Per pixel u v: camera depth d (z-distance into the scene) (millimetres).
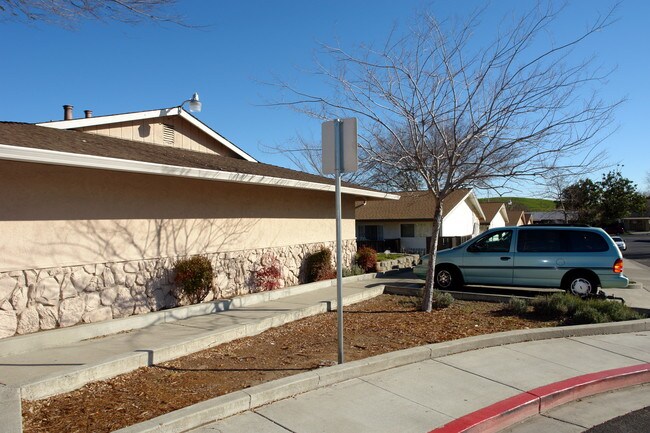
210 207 10867
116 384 5609
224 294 11133
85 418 4617
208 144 14773
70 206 7941
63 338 7188
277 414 4938
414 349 6977
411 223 28688
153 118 12914
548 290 13352
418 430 4703
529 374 6457
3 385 5125
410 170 10664
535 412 5586
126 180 8922
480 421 4938
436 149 10211
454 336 8172
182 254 10117
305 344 7602
